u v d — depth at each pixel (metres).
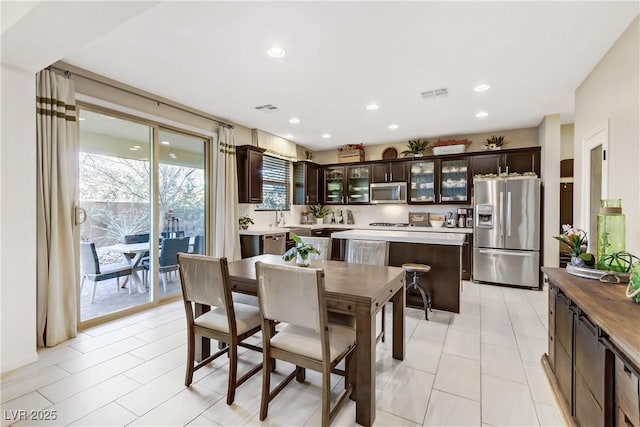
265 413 1.72
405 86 3.27
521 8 1.98
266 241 4.75
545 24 2.15
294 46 2.46
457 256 3.43
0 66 2.15
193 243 4.23
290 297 1.61
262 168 5.12
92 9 1.60
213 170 4.45
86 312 3.09
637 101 2.09
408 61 2.70
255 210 5.30
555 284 1.95
